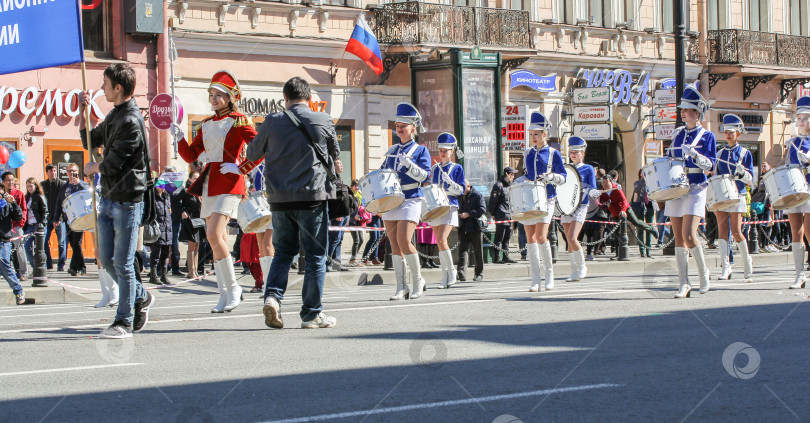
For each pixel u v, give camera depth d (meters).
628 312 10.26
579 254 15.70
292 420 5.43
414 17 26.66
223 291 10.45
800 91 37.03
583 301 11.51
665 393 6.19
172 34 23.39
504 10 28.42
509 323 9.38
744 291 12.60
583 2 31.27
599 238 21.94
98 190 10.36
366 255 21.02
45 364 7.20
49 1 12.10
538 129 13.38
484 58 23.19
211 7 24.06
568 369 6.95
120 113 8.23
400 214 12.10
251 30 24.64
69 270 18.11
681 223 11.80
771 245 25.27
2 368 7.05
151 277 16.23
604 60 31.50
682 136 11.77
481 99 23.22
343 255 23.81
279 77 25.03
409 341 8.20
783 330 8.88
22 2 12.25
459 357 7.43
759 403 5.95
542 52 29.98
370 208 11.81
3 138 21.55
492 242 20.19
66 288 15.08
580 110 29.66
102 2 22.77
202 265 18.05
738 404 5.91
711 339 8.34
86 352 7.75
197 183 9.91
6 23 12.30
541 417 5.54
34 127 21.92
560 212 14.05
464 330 8.87
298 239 8.98
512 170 20.58
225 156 9.79
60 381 6.55
